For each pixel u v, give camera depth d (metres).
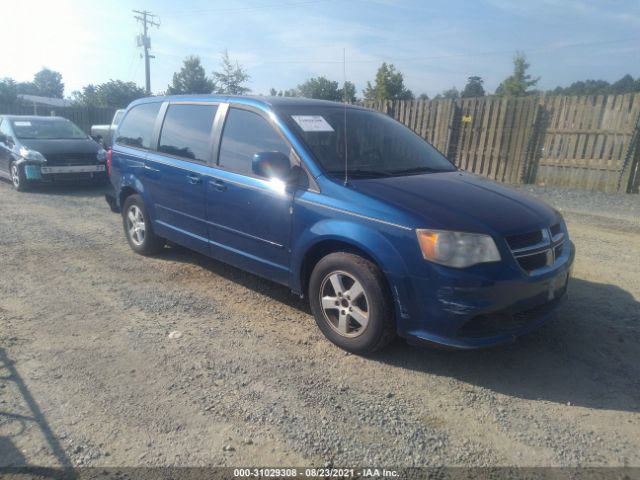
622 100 10.58
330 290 3.95
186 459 2.70
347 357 3.81
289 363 3.71
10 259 5.95
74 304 4.68
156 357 3.75
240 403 3.20
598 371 3.68
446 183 4.14
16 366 3.56
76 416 3.03
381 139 4.75
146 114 6.06
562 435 2.97
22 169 10.55
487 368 3.69
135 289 5.10
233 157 4.70
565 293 4.00
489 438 2.93
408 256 3.39
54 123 11.99
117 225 7.83
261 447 2.81
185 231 5.33
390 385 3.45
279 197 4.16
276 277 4.38
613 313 4.65
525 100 11.83
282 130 4.32
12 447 2.75
